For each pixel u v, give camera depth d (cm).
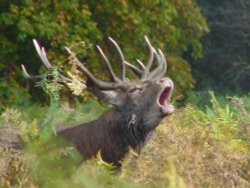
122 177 1642
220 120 2209
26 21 4603
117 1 5069
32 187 1672
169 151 1820
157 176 1694
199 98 5156
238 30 6662
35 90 4553
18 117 1964
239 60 6612
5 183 1722
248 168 1922
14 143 1914
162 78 2159
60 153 1853
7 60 4778
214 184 1814
